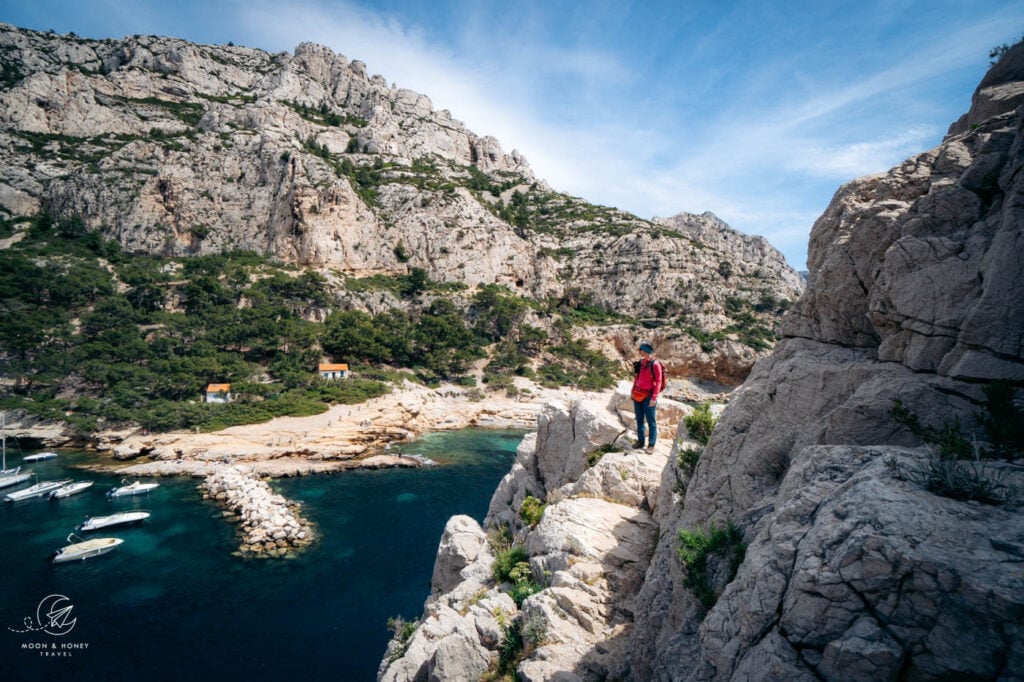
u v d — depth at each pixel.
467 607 14.66
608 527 12.38
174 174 127.19
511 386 105.44
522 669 8.88
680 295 149.00
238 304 104.88
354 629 29.83
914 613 3.71
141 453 62.16
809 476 5.75
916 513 4.18
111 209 121.62
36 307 87.06
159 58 171.00
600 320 143.50
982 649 3.36
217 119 154.75
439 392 100.19
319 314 109.75
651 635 8.41
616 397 18.75
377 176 163.88
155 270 107.25
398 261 140.75
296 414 73.88
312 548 40.47
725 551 6.84
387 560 38.94
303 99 196.50
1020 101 7.70
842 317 8.38
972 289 6.18
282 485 56.12
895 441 6.07
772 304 146.38
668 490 12.05
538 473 22.08
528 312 134.25
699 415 12.11
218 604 32.00
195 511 46.56
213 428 66.50
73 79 144.25
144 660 26.50
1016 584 3.36
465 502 53.19
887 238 7.55
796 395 7.78
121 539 40.50
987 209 6.62
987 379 5.54
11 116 132.00
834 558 4.25
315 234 124.25
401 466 65.69
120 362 79.31
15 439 63.69
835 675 3.94
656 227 183.12
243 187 133.75
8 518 44.19
